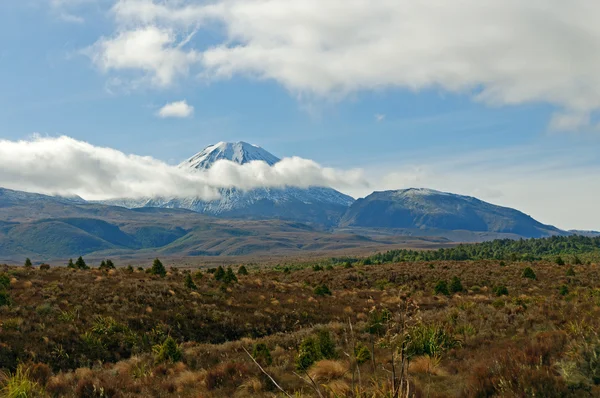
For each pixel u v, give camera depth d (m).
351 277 60.06
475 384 9.81
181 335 28.31
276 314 34.34
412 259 107.94
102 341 24.45
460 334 17.33
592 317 17.27
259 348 17.09
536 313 20.42
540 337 12.98
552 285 44.97
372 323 20.72
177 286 38.34
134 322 27.94
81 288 33.25
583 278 47.66
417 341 14.69
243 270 62.47
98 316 27.33
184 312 31.30
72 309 27.97
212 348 21.31
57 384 14.80
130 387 14.59
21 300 28.30
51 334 23.31
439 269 64.19
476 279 52.53
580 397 8.30
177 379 15.17
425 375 12.09
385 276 59.59
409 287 50.41
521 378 9.07
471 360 12.86
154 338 26.66
